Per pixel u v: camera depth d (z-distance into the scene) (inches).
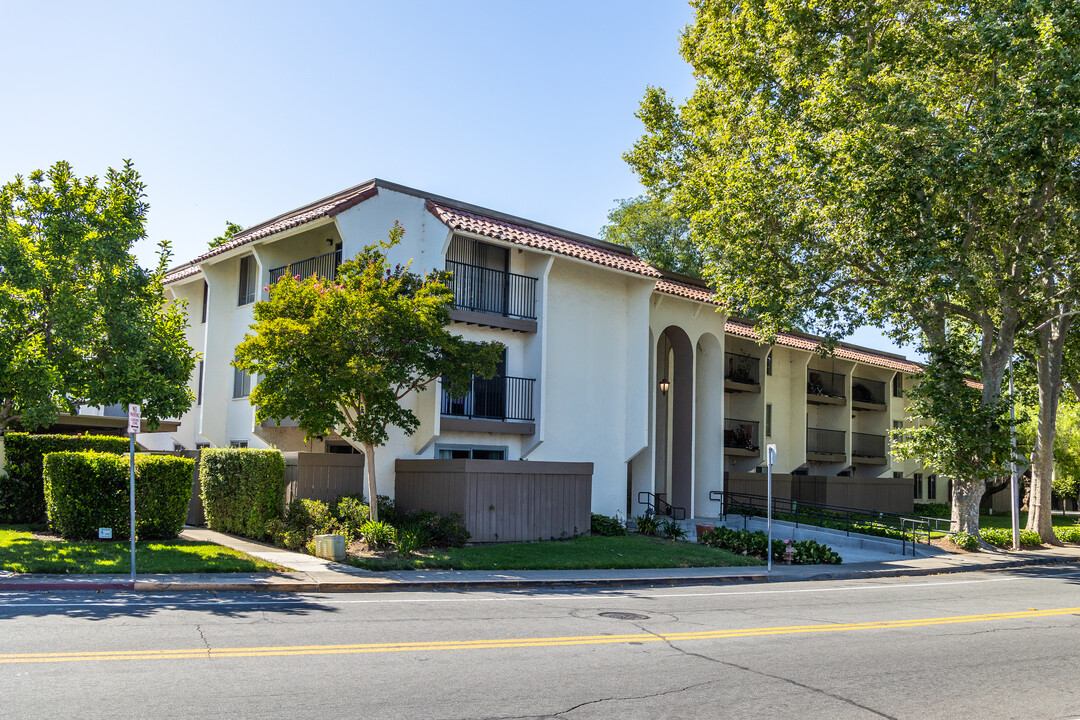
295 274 839.1
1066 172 773.9
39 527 670.5
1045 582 711.7
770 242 933.8
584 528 804.6
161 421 921.5
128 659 287.0
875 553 916.0
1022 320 1013.8
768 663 328.5
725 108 1071.0
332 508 705.6
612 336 974.4
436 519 705.6
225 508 747.4
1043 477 1076.5
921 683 305.3
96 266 638.5
